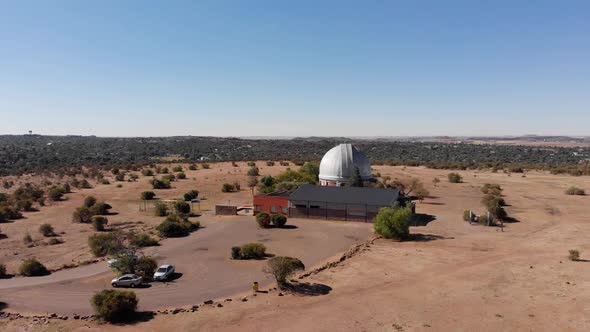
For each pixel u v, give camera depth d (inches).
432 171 5492.1
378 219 2247.8
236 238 2269.9
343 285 1503.4
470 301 1348.4
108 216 2960.1
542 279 1536.7
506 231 2364.7
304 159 6904.5
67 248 2149.4
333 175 3646.7
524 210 2989.7
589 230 2346.2
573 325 1181.7
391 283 1518.2
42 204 3373.5
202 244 2149.4
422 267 1696.6
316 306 1320.1
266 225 2527.1
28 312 1291.8
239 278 1608.0
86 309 1315.2
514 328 1168.8
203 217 2847.0
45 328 1176.8
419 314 1255.5
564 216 2770.7
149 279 1604.3
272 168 5615.2
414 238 2206.0
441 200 3422.7
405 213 2194.9
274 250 2018.9
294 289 1469.0
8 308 1322.6
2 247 2185.0
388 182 4244.6
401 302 1344.7
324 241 2183.8
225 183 4252.0
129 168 5787.4
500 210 2635.3
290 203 2817.4
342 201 2714.1
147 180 4658.0
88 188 4192.9
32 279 1621.6
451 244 2068.2
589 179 4682.6
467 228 2449.6
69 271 1722.4
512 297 1378.0
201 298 1403.8
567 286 1462.8
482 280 1535.4
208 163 6441.9
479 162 7431.1
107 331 1158.3
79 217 2805.1
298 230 2442.2
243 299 1376.7
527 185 4252.0
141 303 1360.7
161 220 2805.1
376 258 1829.5
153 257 1894.7
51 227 2500.0
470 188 4065.0
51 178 5088.6
